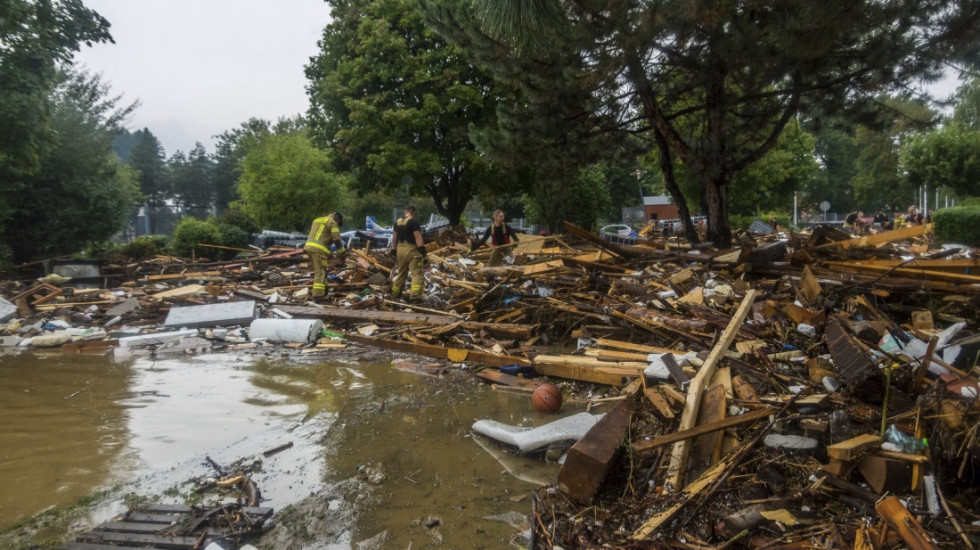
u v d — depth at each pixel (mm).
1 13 11008
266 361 6547
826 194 58406
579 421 4094
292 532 2910
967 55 7039
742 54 7699
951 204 41750
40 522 3004
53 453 3893
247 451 3947
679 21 6734
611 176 49250
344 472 3615
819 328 5023
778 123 10484
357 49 20375
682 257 8188
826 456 3084
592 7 6789
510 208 42281
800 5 6082
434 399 5105
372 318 8133
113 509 3146
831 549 2369
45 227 14117
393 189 22906
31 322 8453
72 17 12875
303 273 12758
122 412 4750
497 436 4059
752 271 7652
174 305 9398
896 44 7613
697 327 5789
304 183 24625
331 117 22859
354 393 5281
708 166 10281
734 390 3811
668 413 3598
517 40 4953
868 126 10219
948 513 2527
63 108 14602
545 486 3379
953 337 4070
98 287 12305
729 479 2979
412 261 9336
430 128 20641
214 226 18344
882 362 3752
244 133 41062
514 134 10133
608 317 6621
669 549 2557
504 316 7707
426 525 2965
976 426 2828
